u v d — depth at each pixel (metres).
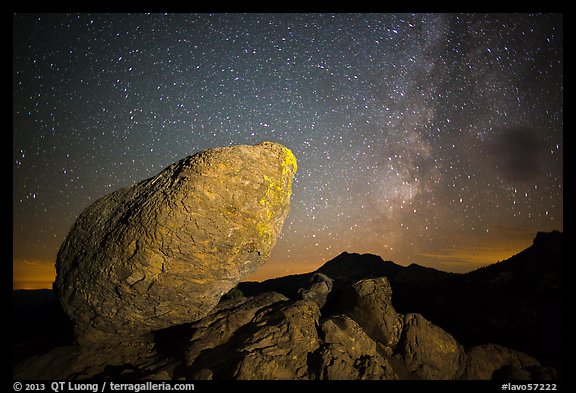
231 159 7.61
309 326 8.15
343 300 10.09
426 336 8.79
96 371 7.97
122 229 7.53
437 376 8.35
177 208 7.16
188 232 7.20
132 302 7.68
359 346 7.97
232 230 7.55
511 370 8.52
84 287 7.81
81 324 8.27
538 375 8.34
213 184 7.34
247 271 8.35
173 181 7.59
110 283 7.52
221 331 8.45
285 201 8.56
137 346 8.77
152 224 7.16
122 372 7.67
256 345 7.59
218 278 7.85
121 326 8.21
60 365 7.97
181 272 7.46
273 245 8.62
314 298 11.84
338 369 7.01
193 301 7.95
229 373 6.90
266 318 8.66
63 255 8.51
